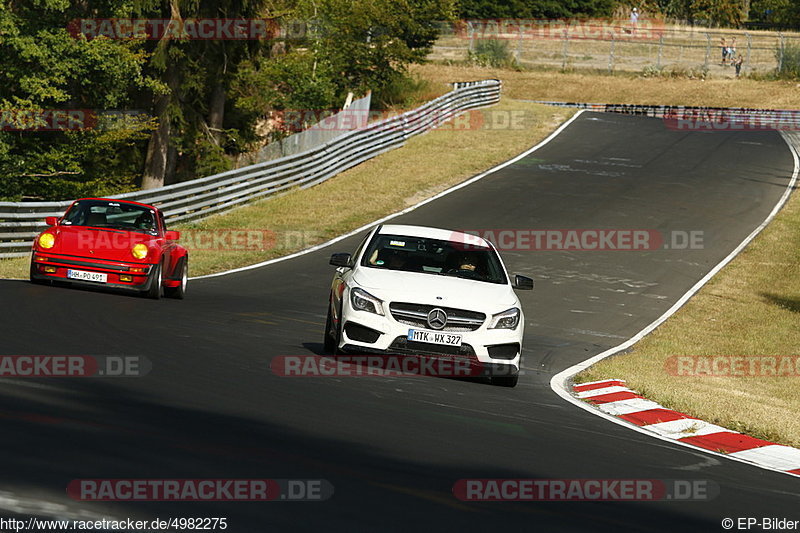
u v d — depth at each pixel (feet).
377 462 79.00
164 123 485.56
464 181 426.51
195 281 243.60
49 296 172.96
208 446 77.25
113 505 60.08
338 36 598.75
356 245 313.73
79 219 197.88
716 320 249.55
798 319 255.09
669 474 90.79
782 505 83.97
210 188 343.67
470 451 88.43
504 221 356.38
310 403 102.53
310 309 211.20
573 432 107.14
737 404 144.05
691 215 382.01
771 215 389.60
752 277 302.45
